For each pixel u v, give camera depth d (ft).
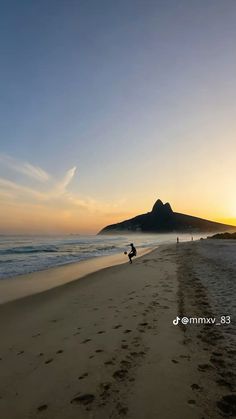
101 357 20.34
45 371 18.93
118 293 41.65
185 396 15.17
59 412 14.60
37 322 30.35
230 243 167.73
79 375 18.08
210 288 39.55
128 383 16.74
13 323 30.55
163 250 133.28
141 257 104.12
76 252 147.43
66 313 32.99
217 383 16.21
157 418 13.66
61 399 15.69
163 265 72.54
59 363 19.95
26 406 15.29
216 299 33.53
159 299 35.76
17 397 16.15
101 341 23.26
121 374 17.81
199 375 17.11
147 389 15.98
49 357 21.09
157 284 46.06
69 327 27.61
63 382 17.42
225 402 14.53
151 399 15.08
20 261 100.53
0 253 136.67
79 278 60.64
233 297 33.78
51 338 25.00
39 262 96.84
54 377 18.07
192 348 20.81
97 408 14.67
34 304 38.91
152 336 23.54
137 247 190.70
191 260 79.05
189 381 16.53
